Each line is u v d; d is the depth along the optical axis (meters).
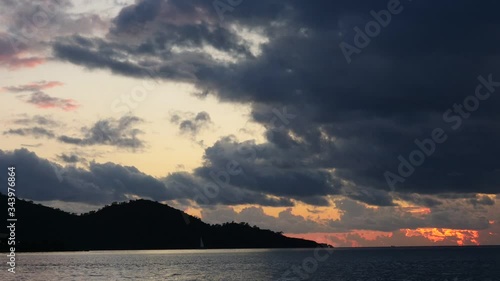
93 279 144.00
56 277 149.25
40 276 152.25
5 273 161.50
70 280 140.00
